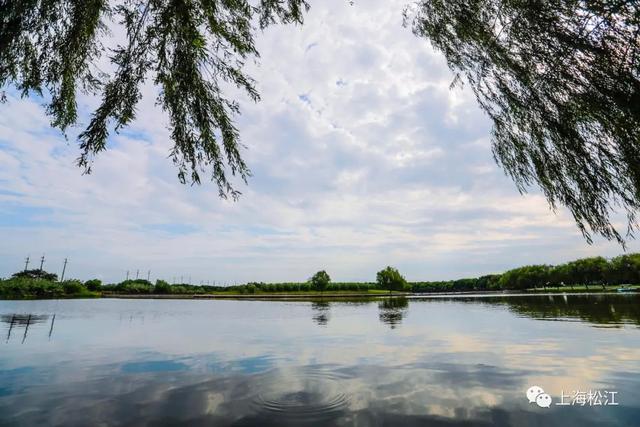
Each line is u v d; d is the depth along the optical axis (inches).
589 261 2625.5
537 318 745.6
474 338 486.9
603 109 165.5
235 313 1032.2
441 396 229.3
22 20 177.8
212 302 1856.5
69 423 185.9
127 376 287.7
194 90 209.6
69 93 206.7
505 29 198.8
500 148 216.7
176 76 204.1
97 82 208.8
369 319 805.2
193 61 205.2
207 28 209.5
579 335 491.8
